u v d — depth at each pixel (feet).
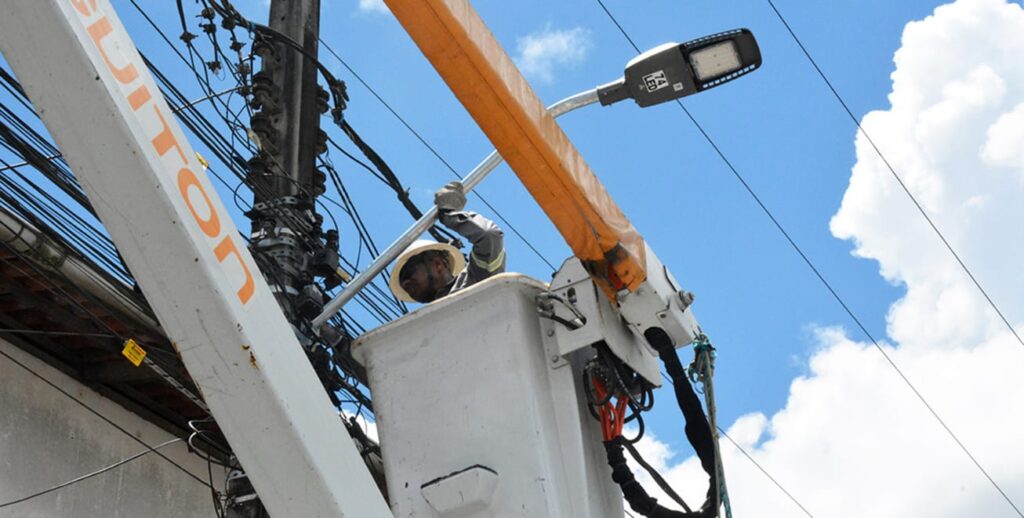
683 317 12.07
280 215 20.11
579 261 11.40
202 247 7.75
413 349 11.14
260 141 22.38
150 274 7.72
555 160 10.50
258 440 8.00
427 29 9.51
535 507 10.04
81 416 21.58
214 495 21.21
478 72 9.80
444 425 10.68
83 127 7.48
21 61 7.41
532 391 10.55
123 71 7.72
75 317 20.21
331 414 8.52
